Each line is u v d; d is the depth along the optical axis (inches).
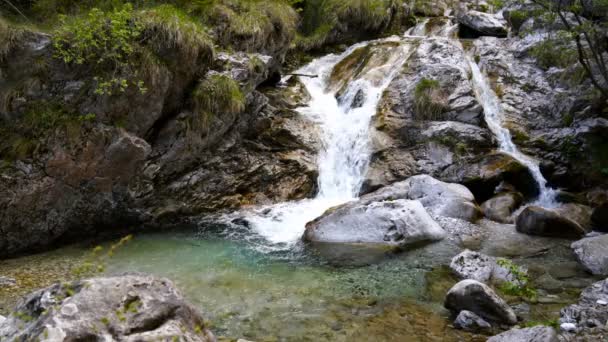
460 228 313.1
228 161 369.1
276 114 418.9
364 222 299.4
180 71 319.3
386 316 199.2
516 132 423.8
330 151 417.4
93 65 282.2
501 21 570.9
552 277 237.8
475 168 376.5
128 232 318.7
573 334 176.9
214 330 187.2
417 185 357.1
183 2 388.8
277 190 381.4
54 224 286.8
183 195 345.7
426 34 584.1
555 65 455.8
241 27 401.1
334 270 252.4
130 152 298.8
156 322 115.5
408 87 430.6
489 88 463.8
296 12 540.4
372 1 577.0
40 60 272.2
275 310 205.5
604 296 204.4
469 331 185.5
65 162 278.4
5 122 269.1
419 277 241.4
